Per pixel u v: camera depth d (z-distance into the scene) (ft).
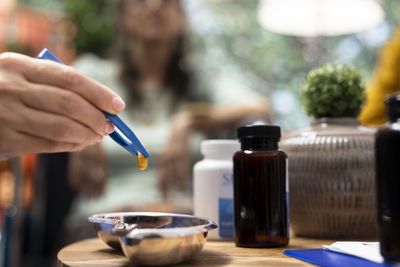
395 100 1.36
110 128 1.65
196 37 9.25
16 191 3.02
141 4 5.27
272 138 1.88
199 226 1.56
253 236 1.85
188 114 4.70
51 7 7.50
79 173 4.42
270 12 7.05
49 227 4.47
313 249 1.74
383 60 5.06
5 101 1.48
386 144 1.36
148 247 1.42
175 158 4.48
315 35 7.33
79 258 1.65
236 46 9.98
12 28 5.29
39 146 1.61
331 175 2.10
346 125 2.24
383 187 1.38
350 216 2.11
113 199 4.59
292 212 2.23
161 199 4.57
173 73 5.38
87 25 8.77
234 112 4.81
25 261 4.10
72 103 1.52
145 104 5.32
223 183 2.19
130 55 5.37
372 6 6.92
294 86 9.70
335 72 2.28
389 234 1.36
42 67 1.52
